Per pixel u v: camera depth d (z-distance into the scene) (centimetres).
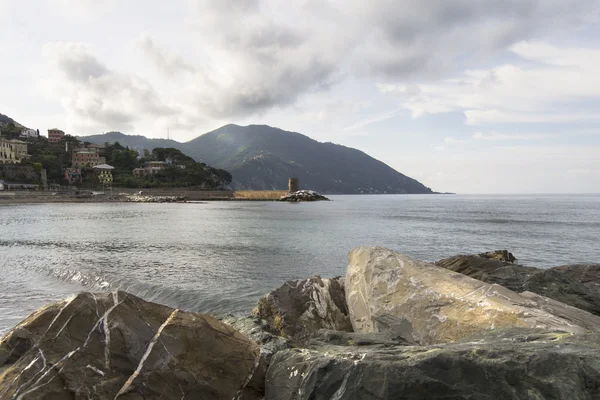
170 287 1625
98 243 3195
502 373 343
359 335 605
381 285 779
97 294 469
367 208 12069
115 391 386
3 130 17950
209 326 486
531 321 546
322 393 385
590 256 2956
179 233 4156
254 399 455
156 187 18638
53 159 17075
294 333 833
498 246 3481
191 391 419
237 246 3127
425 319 667
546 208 12019
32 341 405
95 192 16275
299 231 4612
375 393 360
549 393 320
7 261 2220
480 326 589
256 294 1544
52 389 367
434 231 4900
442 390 346
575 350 367
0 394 358
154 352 427
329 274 2012
